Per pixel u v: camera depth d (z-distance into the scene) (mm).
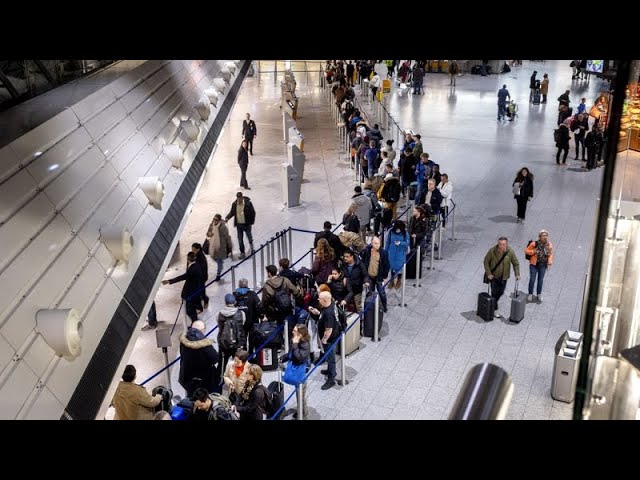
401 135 29969
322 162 26984
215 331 13625
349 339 12258
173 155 11953
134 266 8102
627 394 1729
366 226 17969
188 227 19672
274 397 10250
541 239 14031
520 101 38062
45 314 5316
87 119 9086
